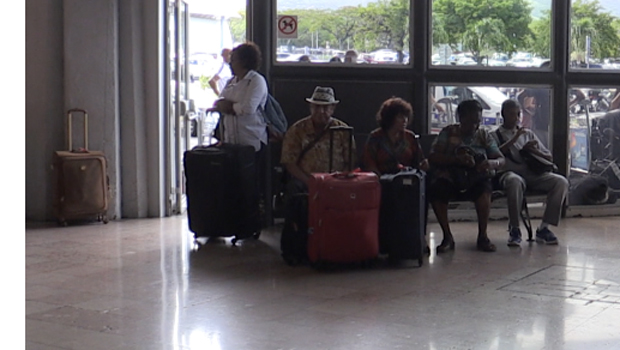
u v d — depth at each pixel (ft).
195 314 15.56
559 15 28.27
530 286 17.95
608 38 28.73
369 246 19.57
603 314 15.46
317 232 19.42
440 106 27.89
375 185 19.52
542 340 13.67
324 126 22.29
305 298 16.85
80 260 21.02
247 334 14.14
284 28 26.89
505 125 24.40
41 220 28.12
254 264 20.54
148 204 28.71
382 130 21.84
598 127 28.89
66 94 27.73
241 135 23.99
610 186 29.14
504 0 27.96
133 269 19.86
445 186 22.21
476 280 18.61
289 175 22.88
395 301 16.56
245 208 23.24
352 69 27.25
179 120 29.27
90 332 14.33
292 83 27.02
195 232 23.35
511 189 23.00
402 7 27.43
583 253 21.97
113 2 27.71
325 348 13.25
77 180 26.68
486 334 14.05
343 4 27.12
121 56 28.09
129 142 28.30
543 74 28.32
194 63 49.52
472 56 28.02
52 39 27.86
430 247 22.95
